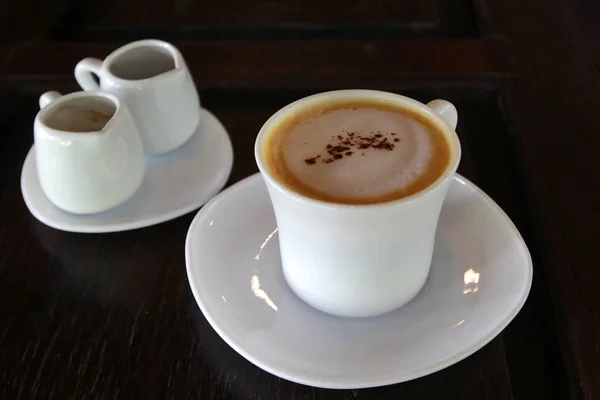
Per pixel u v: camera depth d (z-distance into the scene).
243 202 0.38
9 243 0.39
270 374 0.32
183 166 0.43
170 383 0.32
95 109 0.40
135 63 0.43
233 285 0.34
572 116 0.44
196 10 0.56
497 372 0.32
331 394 0.31
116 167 0.38
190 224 0.38
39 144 0.37
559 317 0.34
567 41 0.51
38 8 0.56
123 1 0.57
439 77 0.48
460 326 0.31
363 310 0.32
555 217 0.38
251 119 0.46
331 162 0.30
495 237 0.35
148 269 0.37
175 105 0.42
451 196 0.38
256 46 0.51
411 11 0.56
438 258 0.35
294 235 0.30
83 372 0.32
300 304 0.33
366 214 0.27
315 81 0.48
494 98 0.47
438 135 0.32
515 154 0.43
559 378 0.33
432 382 0.31
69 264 0.37
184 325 0.34
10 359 0.33
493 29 0.52
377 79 0.48
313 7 0.56
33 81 0.48
